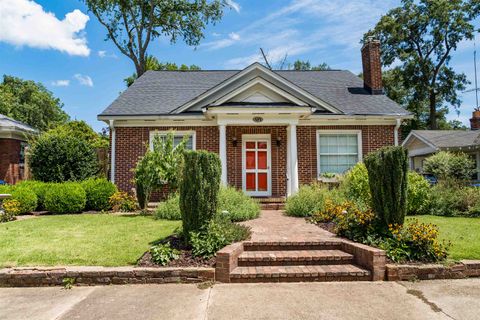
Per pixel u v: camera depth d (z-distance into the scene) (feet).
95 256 18.06
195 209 19.20
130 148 41.04
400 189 19.25
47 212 35.40
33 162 42.32
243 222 27.61
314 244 19.84
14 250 19.15
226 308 13.11
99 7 76.59
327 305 13.42
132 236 22.33
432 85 102.68
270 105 39.01
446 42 99.96
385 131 42.39
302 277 16.60
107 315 12.50
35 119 134.00
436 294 14.56
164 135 41.37
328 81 50.08
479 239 21.13
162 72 52.60
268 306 13.32
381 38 105.81
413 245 17.88
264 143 43.55
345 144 42.57
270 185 42.88
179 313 12.64
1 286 15.83
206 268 16.61
